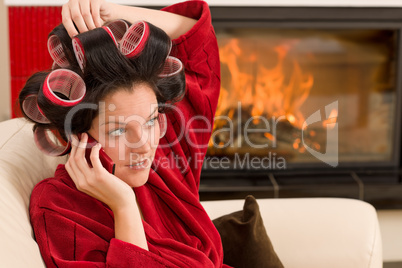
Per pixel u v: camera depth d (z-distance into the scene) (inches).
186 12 54.9
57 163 50.9
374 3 101.8
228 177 106.6
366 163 110.0
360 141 110.7
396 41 106.2
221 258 51.4
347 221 62.6
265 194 100.7
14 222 36.5
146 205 46.9
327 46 106.7
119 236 38.8
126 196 38.8
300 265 60.7
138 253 37.8
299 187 101.1
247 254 57.0
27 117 39.0
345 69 108.0
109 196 38.6
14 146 46.2
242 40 105.2
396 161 110.3
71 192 40.6
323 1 101.3
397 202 102.0
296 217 62.8
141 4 98.0
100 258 38.4
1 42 84.3
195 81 53.2
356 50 107.1
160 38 39.4
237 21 101.2
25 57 99.8
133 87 37.6
